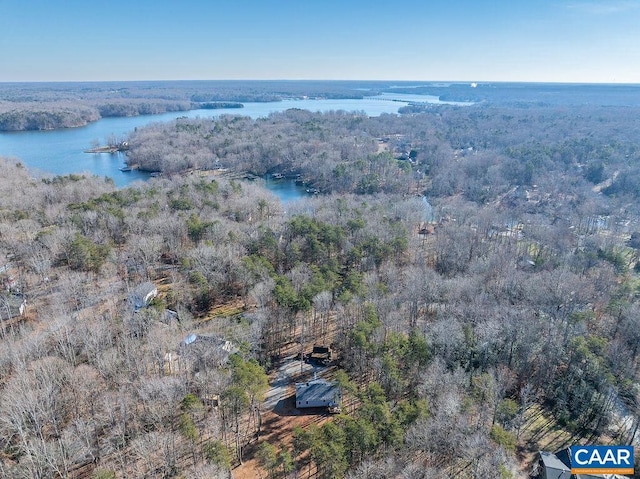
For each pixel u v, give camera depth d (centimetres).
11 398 4947
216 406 5419
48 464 4484
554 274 8700
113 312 7425
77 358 6272
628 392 6184
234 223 10988
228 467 4541
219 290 8519
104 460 4872
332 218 11575
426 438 4591
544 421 5978
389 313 7062
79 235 9350
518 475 4984
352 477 4238
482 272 9325
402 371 5997
